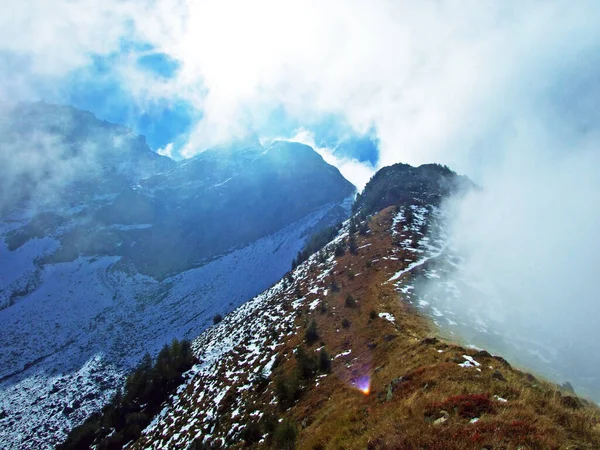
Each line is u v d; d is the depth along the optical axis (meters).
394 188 134.62
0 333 162.75
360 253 76.62
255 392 39.12
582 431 12.44
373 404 19.56
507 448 11.34
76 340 157.00
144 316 184.75
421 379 19.08
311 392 30.17
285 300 72.94
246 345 59.41
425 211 105.19
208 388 50.44
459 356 21.34
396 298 45.03
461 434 12.48
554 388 18.30
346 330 41.66
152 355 140.75
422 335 32.38
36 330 166.62
